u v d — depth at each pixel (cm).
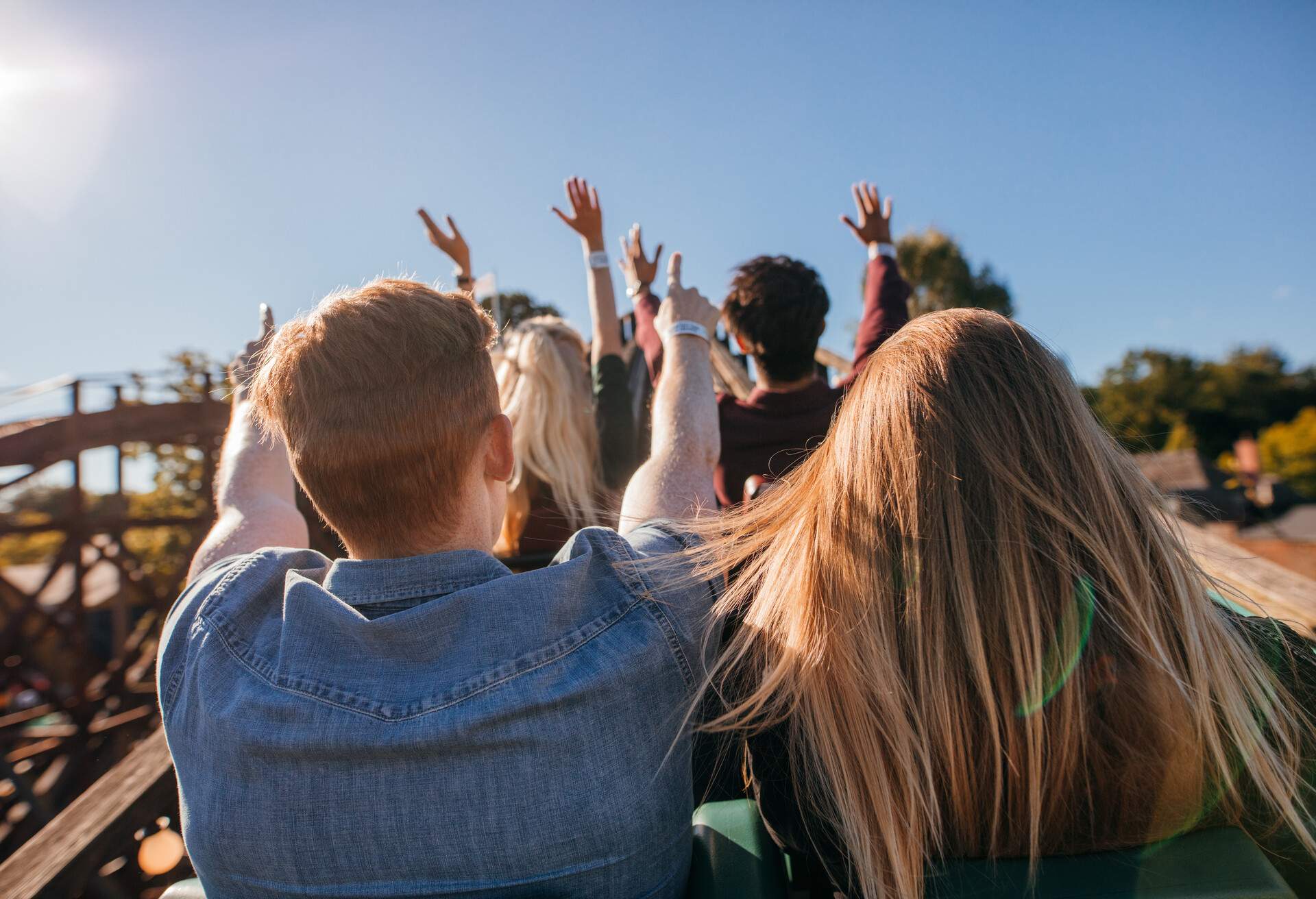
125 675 883
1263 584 257
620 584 87
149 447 1145
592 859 77
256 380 89
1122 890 73
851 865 87
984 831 81
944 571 81
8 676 824
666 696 84
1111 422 103
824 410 195
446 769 75
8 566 2852
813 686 86
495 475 90
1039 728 77
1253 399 5812
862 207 231
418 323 83
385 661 79
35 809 702
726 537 103
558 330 206
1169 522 88
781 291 189
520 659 78
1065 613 79
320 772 75
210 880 80
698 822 101
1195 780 78
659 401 130
